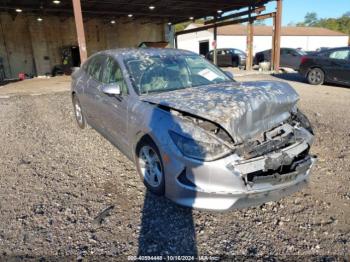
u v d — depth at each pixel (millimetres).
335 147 4434
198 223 2686
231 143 2533
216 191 2502
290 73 15438
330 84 11031
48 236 2523
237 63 22969
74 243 2439
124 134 3539
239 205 2549
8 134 5402
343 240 2443
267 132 2766
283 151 2672
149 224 2674
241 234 2535
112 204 2996
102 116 4141
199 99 2852
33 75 21469
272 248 2369
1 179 3572
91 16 22328
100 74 4387
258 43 40656
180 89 3506
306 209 2867
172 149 2662
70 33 23156
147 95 3344
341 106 7129
